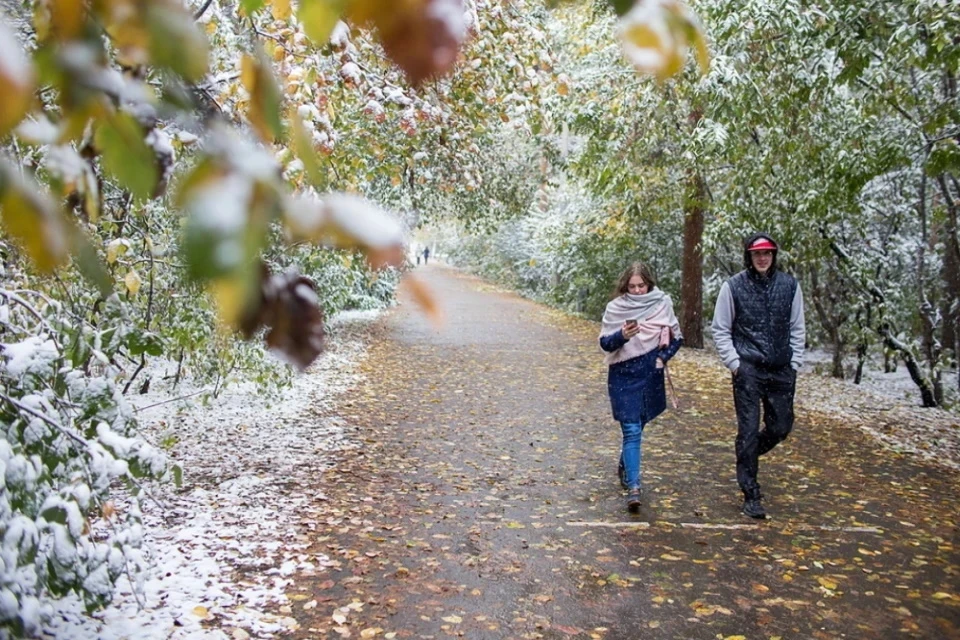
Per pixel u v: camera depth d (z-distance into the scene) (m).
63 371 2.87
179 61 0.68
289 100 3.68
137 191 0.73
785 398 5.13
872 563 4.30
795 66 7.95
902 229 12.48
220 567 3.96
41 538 2.49
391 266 0.72
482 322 20.08
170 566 3.87
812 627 3.53
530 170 15.87
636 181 11.08
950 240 10.73
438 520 4.89
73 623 3.12
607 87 11.35
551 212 21.44
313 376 10.60
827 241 10.28
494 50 6.05
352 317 19.59
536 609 3.66
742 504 5.34
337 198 0.68
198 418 7.55
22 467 2.44
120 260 4.08
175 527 4.49
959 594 3.92
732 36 7.52
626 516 5.04
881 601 3.82
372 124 6.53
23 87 0.53
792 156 9.18
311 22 0.73
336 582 3.88
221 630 3.26
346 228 0.66
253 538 4.41
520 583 3.95
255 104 0.80
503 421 8.15
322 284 10.91
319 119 3.98
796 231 10.00
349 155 5.94
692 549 4.46
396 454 6.59
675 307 18.67
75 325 3.46
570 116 11.94
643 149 10.45
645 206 14.12
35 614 2.30
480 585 3.92
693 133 8.44
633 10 0.84
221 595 3.60
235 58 3.90
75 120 0.73
